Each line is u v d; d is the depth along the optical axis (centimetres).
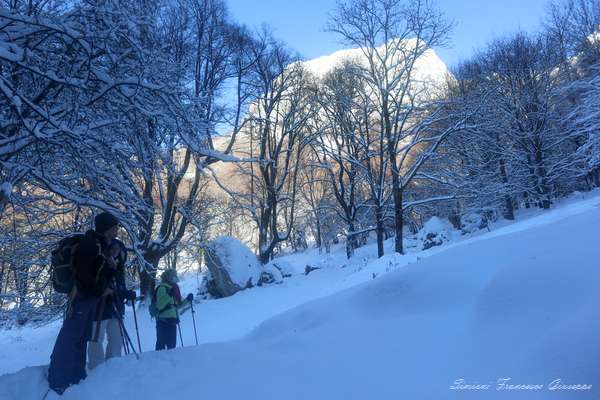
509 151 3002
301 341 385
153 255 1609
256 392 288
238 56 1998
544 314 287
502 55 3228
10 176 534
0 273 1007
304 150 3316
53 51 537
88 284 386
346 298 491
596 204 1163
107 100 550
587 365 219
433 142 2562
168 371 354
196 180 1762
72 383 365
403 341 325
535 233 458
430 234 2777
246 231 3922
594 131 2312
